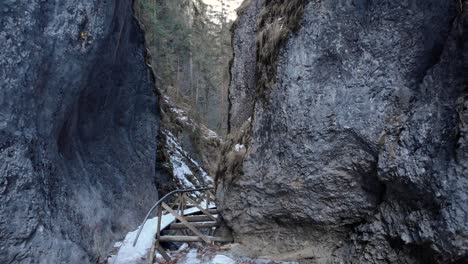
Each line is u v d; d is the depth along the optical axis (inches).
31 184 175.8
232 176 293.9
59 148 244.5
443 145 172.6
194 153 914.1
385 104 218.1
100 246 269.7
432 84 189.8
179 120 918.4
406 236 195.2
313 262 259.9
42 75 193.0
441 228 167.3
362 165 231.0
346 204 245.8
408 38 212.2
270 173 266.1
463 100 165.3
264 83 283.6
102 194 310.5
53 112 211.3
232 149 321.7
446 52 183.2
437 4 199.8
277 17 294.8
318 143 242.5
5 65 163.0
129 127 451.2
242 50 372.8
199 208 374.6
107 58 307.1
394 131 208.8
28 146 178.2
